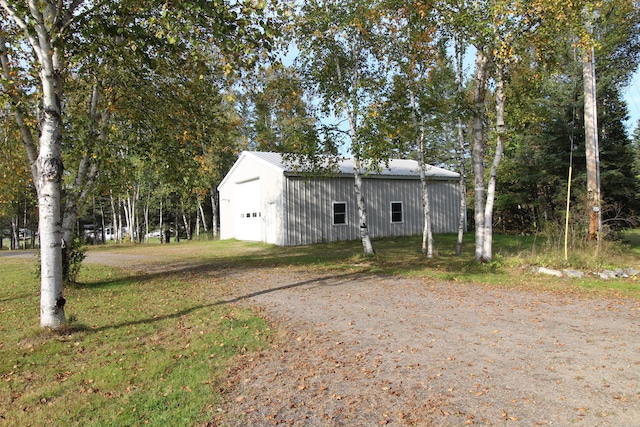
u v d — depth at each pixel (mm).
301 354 5285
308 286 10016
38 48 6215
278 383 4422
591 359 4836
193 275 12484
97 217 50031
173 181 10125
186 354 5355
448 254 15898
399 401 3914
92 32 6707
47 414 3822
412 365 4793
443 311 7289
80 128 8852
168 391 4254
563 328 6117
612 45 15742
